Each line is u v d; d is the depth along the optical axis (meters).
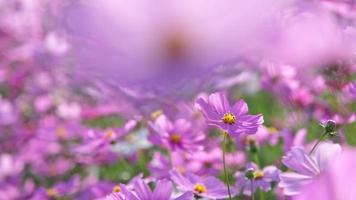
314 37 0.49
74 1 0.47
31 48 2.05
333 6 0.83
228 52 0.43
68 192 1.43
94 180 1.57
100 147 1.34
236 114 0.92
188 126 1.16
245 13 0.44
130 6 0.45
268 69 1.33
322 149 0.78
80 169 1.82
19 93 2.25
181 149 1.12
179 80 0.43
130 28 0.44
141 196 0.84
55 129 1.91
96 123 1.98
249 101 1.90
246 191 1.07
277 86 1.36
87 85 0.50
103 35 0.45
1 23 2.28
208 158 1.24
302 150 0.78
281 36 0.45
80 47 0.45
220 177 1.26
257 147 1.25
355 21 0.82
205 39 0.44
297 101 1.38
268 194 1.21
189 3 0.45
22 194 1.67
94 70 0.44
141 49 0.44
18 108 2.15
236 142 1.29
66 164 1.84
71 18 0.46
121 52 0.44
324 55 0.51
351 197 0.33
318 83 1.34
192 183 0.97
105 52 0.44
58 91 2.11
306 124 1.38
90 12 0.46
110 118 1.91
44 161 1.85
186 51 0.43
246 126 0.89
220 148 1.29
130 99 0.47
